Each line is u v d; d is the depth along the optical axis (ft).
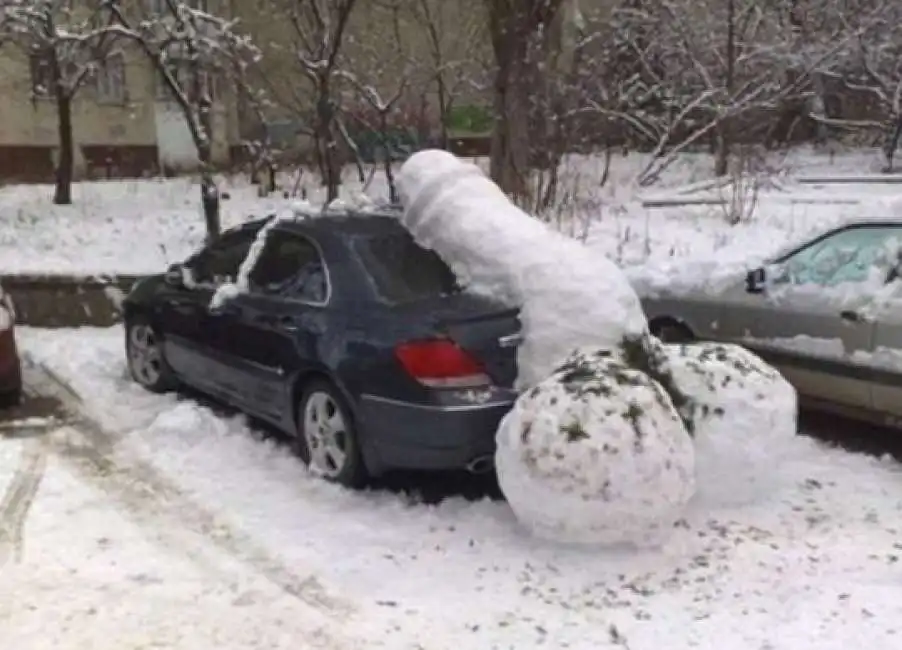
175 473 18.85
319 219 19.98
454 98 61.67
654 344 17.46
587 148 67.21
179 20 39.63
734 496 16.88
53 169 79.77
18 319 33.37
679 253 39.17
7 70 71.15
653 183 59.93
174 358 23.30
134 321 24.90
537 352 16.78
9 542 15.80
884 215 20.62
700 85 68.18
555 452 14.52
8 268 39.52
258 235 21.12
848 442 20.63
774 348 21.34
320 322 18.04
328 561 15.16
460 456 16.48
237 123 81.97
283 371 18.89
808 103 75.15
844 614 13.41
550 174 49.37
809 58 67.15
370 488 18.06
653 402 14.93
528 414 14.99
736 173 53.36
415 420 16.38
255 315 19.83
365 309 17.53
